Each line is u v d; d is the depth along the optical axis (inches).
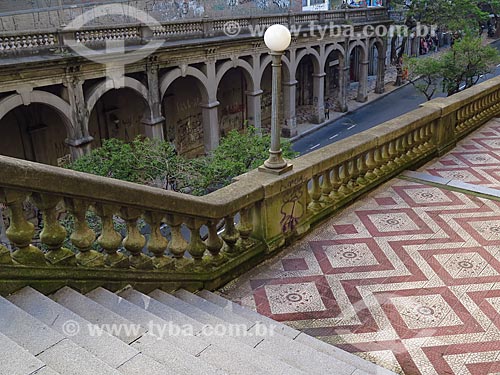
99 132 946.7
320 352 159.3
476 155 372.2
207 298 200.5
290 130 1291.8
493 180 321.4
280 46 207.8
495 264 225.5
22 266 144.8
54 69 717.3
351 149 276.5
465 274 218.2
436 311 193.9
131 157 551.5
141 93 863.1
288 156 573.6
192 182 541.0
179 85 1110.4
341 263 229.6
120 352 121.3
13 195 140.5
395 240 248.5
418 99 1599.4
